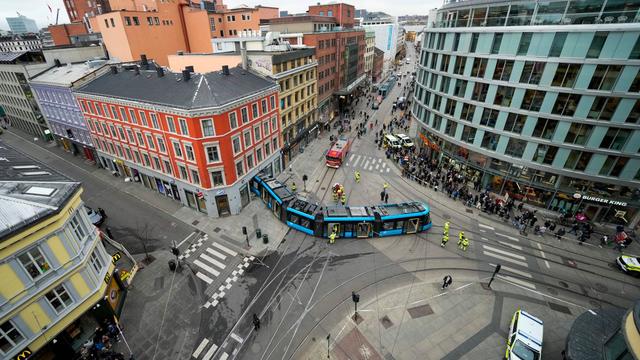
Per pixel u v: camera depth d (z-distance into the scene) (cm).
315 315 2248
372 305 2327
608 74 2558
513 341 1895
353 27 7694
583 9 2544
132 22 4972
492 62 3172
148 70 3756
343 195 3762
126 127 3444
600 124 2723
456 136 3862
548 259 2767
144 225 3216
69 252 1764
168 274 2597
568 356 1656
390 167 4584
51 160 4788
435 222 3288
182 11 5928
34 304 1641
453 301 2358
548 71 2817
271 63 3766
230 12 6675
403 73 12631
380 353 1984
